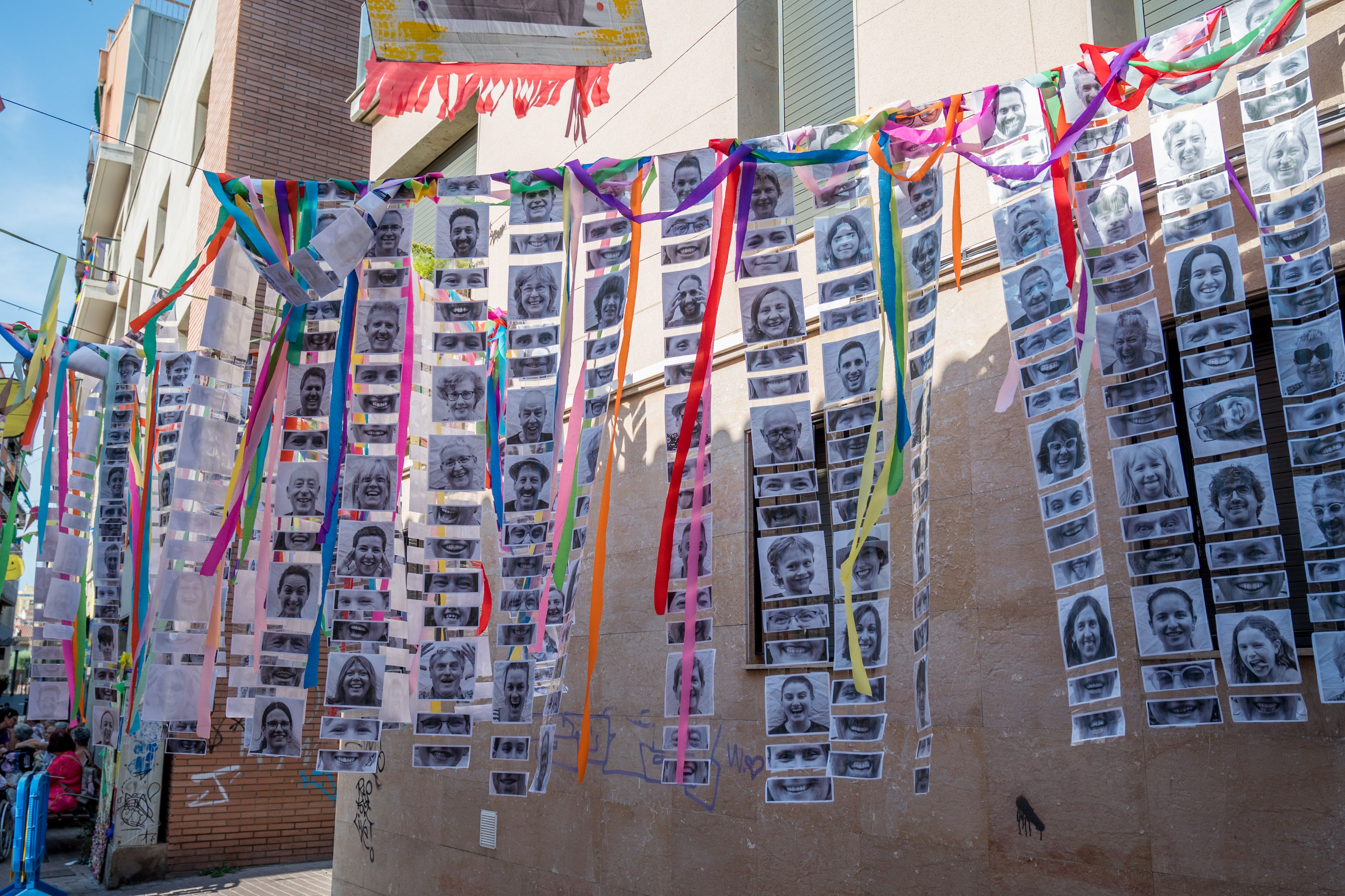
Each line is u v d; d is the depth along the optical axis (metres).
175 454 5.45
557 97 4.34
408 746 8.58
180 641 4.27
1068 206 3.41
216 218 12.95
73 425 5.85
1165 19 4.34
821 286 3.78
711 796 5.61
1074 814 3.95
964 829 4.33
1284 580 3.12
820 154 3.67
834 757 3.56
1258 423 3.17
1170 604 3.35
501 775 4.33
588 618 6.79
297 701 4.17
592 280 4.25
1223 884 3.49
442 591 4.86
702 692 3.96
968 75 4.95
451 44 3.64
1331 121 3.49
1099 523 4.08
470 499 5.66
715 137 6.41
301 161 13.42
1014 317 3.61
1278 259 3.14
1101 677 3.44
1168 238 3.37
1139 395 3.38
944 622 4.56
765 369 3.82
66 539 5.62
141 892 10.04
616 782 6.29
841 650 3.55
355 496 4.25
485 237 4.22
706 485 4.07
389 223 4.18
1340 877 3.22
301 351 4.34
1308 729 3.38
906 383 3.51
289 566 4.23
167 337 5.66
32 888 7.64
